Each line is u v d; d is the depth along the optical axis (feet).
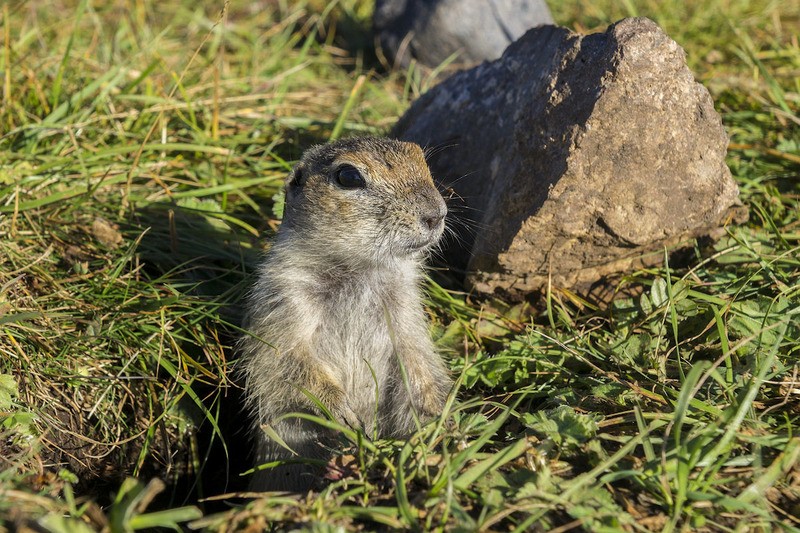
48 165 43.70
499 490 25.21
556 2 73.31
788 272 35.94
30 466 31.12
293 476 33.47
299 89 61.77
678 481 24.52
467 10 62.90
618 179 33.55
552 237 35.19
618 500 25.13
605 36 33.94
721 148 34.19
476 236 39.06
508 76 40.47
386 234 32.27
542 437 28.27
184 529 33.76
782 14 67.87
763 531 23.76
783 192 43.62
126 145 48.60
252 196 48.65
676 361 32.81
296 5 75.77
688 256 37.37
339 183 32.91
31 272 37.76
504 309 38.70
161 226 43.52
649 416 28.07
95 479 33.94
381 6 66.49
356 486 26.99
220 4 77.10
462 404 29.60
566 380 33.63
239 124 53.26
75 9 69.72
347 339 35.37
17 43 55.77
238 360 36.06
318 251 33.96
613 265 37.29
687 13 68.49
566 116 34.17
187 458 36.19
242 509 25.11
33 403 32.91
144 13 69.72
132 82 51.06
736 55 61.46
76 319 36.19
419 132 43.88
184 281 40.14
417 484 26.45
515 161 36.50
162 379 36.29
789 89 53.88
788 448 25.21
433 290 39.47
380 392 35.91
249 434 37.81
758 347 30.71
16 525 22.22
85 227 41.88
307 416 28.50
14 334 34.32
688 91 33.42
